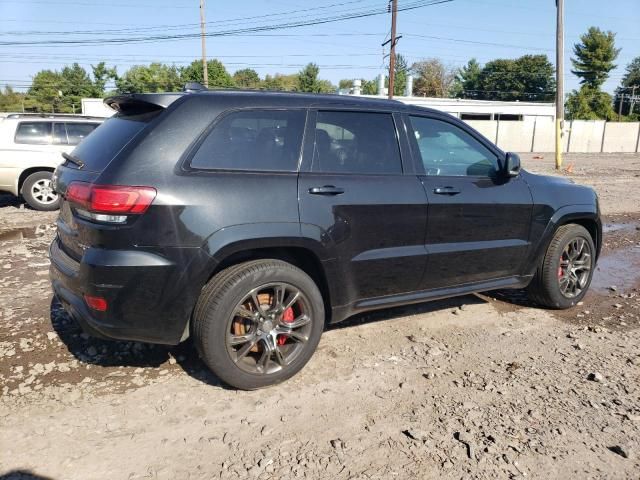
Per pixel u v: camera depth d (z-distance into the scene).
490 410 3.29
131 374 3.65
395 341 4.30
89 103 36.22
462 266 4.32
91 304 3.12
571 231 4.99
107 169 3.13
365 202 3.72
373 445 2.94
